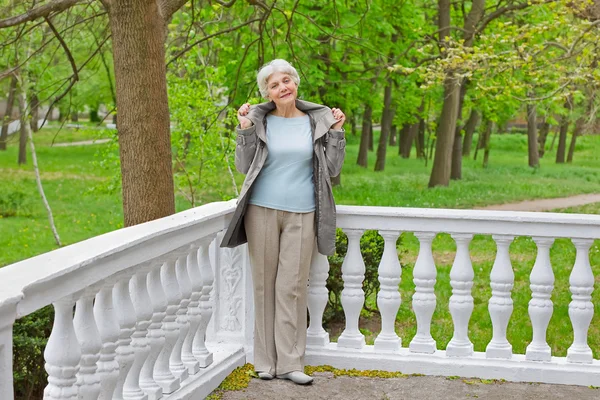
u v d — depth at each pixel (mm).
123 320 3484
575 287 4828
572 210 21469
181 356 4422
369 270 7766
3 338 2312
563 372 4832
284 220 4750
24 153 36281
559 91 11219
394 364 5051
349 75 22266
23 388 5473
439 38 23922
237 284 5148
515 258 13023
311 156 4750
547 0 10547
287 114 4773
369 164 40281
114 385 3363
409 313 8844
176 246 3979
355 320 5180
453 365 4965
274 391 4688
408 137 45031
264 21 9367
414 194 25156
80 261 2861
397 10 21141
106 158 12438
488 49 10945
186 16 11797
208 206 4781
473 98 26312
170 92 11398
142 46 6355
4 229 20391
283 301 4809
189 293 4305
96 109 36625
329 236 4793
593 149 55531
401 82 23094
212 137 11398
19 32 8898
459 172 31812
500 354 4949
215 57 13531
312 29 16578
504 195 25188
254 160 4688
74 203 25250
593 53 10414
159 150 6445
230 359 4941
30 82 14711
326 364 5129
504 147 57219
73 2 7512
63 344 2904
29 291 2539
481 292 10070
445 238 15820
